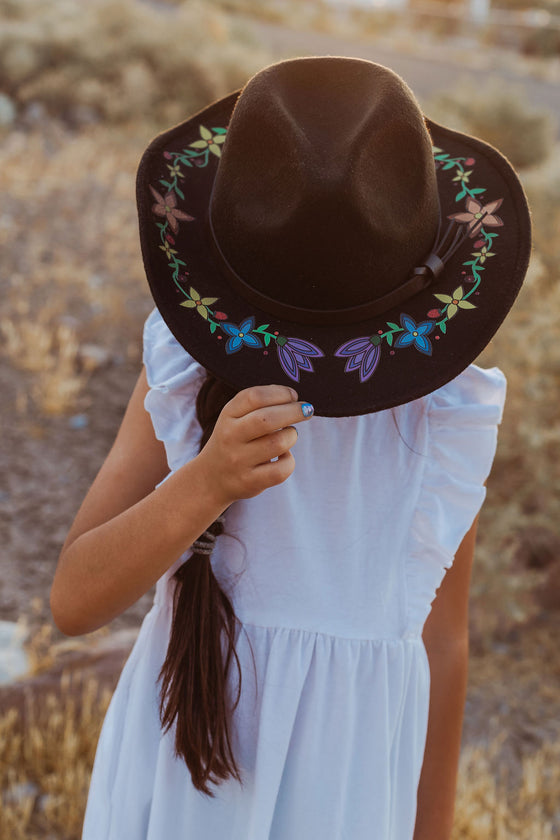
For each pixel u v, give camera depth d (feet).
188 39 42.57
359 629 3.71
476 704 10.34
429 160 3.38
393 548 3.75
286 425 2.94
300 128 3.26
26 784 8.11
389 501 3.77
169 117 36.70
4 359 15.96
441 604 4.18
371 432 3.79
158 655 3.98
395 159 3.31
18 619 10.43
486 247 3.46
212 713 3.59
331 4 97.66
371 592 3.73
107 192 25.94
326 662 3.68
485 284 3.37
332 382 3.27
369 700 3.73
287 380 3.28
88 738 8.45
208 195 3.80
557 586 12.04
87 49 38.27
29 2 48.62
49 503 12.76
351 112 3.31
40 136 31.35
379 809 3.75
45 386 15.17
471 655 11.14
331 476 3.74
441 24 94.43
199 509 3.14
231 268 3.48
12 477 13.12
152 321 4.02
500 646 11.33
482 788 8.93
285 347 3.34
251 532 3.72
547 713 10.26
